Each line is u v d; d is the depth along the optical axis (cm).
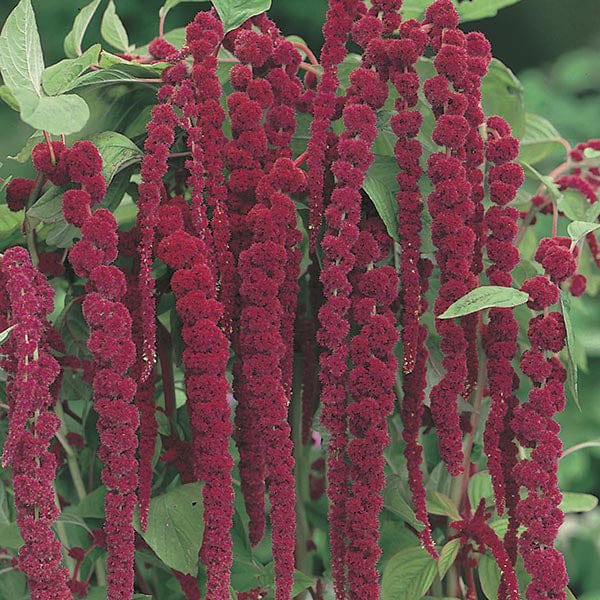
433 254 141
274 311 114
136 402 119
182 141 129
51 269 129
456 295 116
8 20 114
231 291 118
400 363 141
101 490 138
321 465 170
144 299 114
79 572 149
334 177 123
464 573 158
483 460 174
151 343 114
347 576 119
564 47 641
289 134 122
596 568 315
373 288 117
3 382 138
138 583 153
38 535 111
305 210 133
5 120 498
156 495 143
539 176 145
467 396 125
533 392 117
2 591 148
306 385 135
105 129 135
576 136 452
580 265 179
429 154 137
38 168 117
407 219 118
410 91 117
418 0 146
